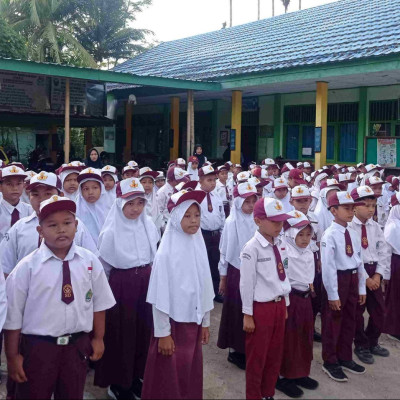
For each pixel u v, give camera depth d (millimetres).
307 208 5594
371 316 5180
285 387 4328
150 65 21594
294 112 16688
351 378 4648
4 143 24266
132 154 20594
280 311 4012
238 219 5152
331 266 4582
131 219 4309
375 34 13539
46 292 3172
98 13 27219
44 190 4344
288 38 17078
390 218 5688
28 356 3172
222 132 18969
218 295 6898
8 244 4340
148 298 3629
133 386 4305
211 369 4852
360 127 14961
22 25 23750
